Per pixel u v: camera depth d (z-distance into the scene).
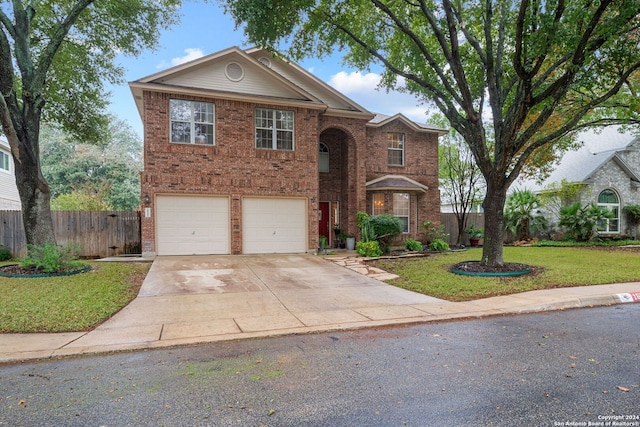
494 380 3.68
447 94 11.62
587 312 6.67
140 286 8.47
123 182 33.00
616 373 3.84
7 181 19.67
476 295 7.82
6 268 9.52
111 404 3.21
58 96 13.10
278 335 5.30
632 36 8.98
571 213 18.36
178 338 5.10
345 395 3.37
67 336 5.17
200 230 13.09
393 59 11.68
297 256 13.38
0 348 4.63
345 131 16.08
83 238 13.11
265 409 3.12
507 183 10.05
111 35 12.48
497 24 10.91
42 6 11.18
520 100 9.30
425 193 17.86
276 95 14.22
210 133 13.28
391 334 5.36
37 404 3.22
